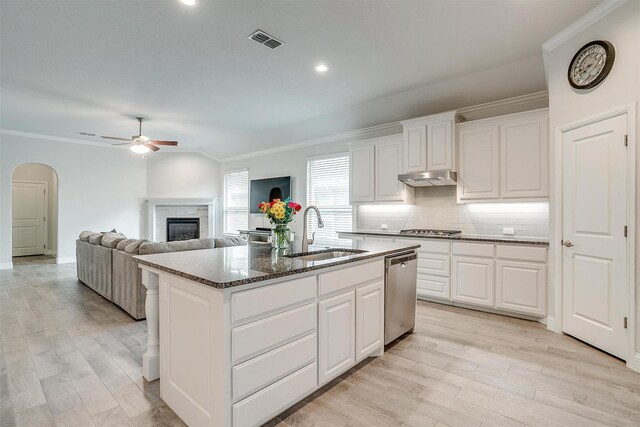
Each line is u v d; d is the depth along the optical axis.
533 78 3.59
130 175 8.08
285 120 5.67
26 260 7.54
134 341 2.98
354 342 2.35
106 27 2.80
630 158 2.41
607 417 1.88
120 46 3.12
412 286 3.13
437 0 2.44
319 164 6.26
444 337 3.07
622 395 2.10
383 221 5.27
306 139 6.35
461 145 4.13
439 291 4.07
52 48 3.16
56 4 2.48
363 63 3.47
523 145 3.68
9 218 6.53
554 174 3.16
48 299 4.35
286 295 1.81
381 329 2.67
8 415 1.89
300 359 1.91
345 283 2.24
